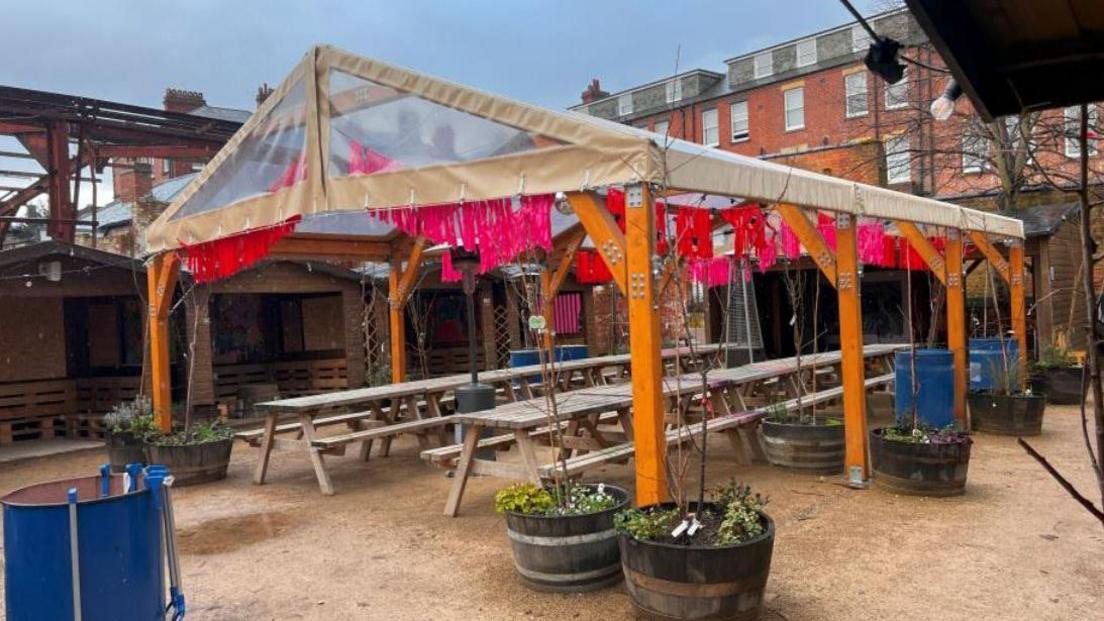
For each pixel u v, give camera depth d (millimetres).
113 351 12547
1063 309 14500
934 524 5527
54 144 14117
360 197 6250
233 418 12820
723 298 16453
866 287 19391
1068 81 2496
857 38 25484
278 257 9453
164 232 8227
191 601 4574
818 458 7086
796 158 19188
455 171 5621
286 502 6930
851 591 4359
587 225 4938
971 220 9375
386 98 6074
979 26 2299
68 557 3385
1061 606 4086
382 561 5195
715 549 3689
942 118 2939
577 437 7453
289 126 6832
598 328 20047
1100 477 1707
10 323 11852
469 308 7852
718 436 9312
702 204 7422
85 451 10508
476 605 4367
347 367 13547
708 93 30297
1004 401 8711
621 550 4062
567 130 4977
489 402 7812
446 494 6984
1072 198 16188
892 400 11703
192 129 15922
